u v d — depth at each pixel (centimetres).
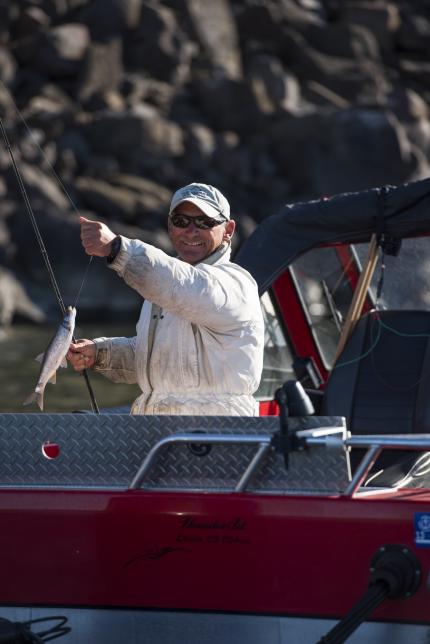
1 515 1409
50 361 1514
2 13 11044
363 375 2020
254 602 1352
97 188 9669
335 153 10544
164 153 10506
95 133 10362
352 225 2164
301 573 1334
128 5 11462
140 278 1430
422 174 10612
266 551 1344
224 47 12150
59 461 1422
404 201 2111
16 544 1411
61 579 1403
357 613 1244
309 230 2208
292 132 10700
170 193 10219
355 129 10481
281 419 1311
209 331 1527
